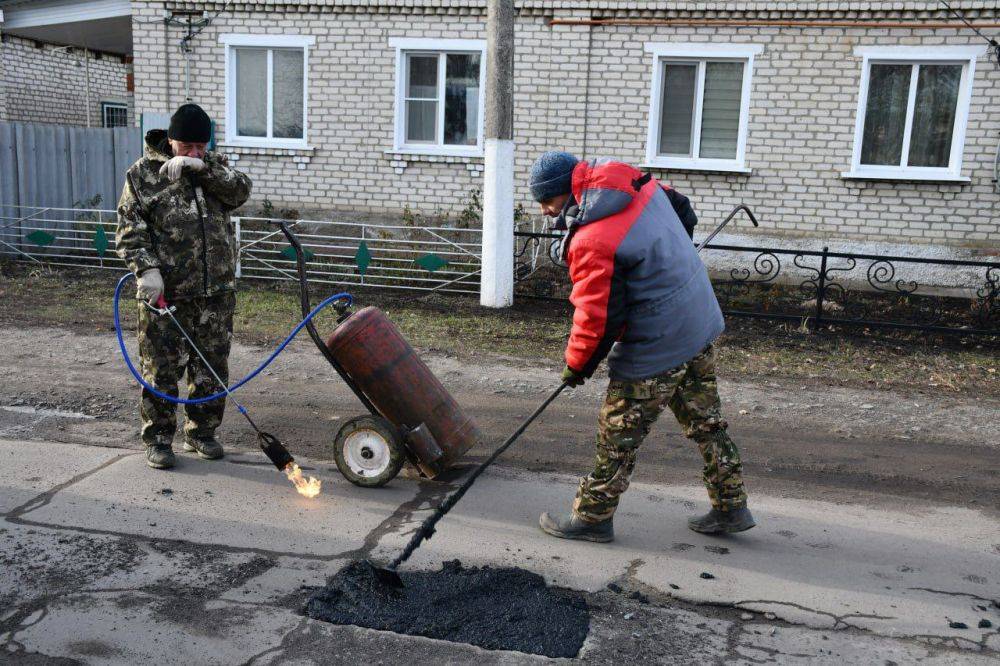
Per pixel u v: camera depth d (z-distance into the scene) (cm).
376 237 1169
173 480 430
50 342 697
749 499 435
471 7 1105
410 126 1166
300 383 618
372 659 284
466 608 316
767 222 1087
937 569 360
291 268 1052
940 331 835
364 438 427
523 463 479
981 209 1028
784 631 308
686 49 1064
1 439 481
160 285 407
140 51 1174
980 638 306
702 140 1100
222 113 1180
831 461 494
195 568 340
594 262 330
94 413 535
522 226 1125
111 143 1168
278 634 296
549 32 1090
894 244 1055
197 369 447
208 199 433
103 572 334
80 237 1130
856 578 350
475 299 942
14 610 305
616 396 357
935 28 1005
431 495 426
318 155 1171
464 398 599
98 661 277
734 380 654
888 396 620
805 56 1041
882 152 1062
